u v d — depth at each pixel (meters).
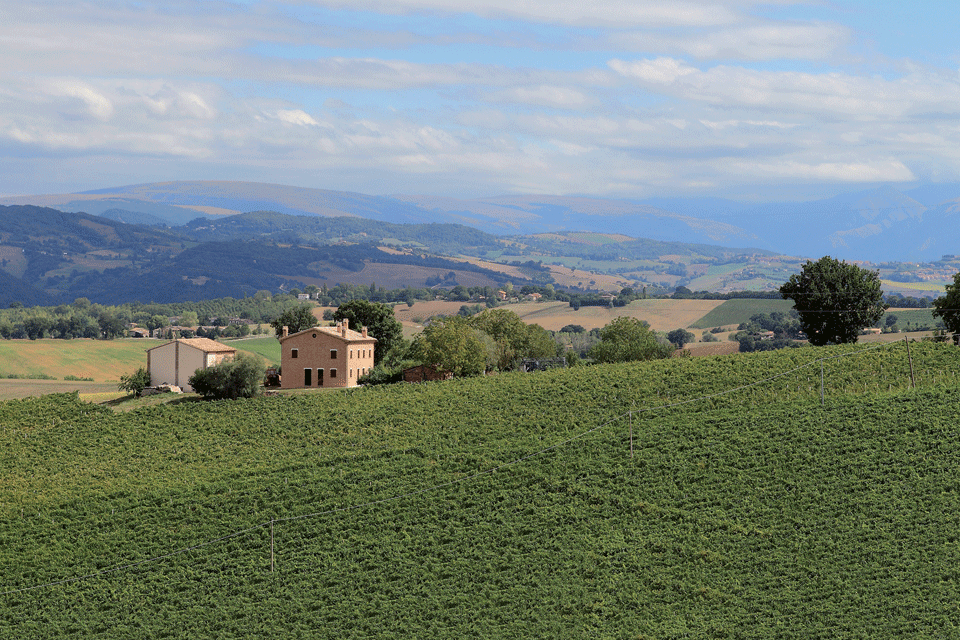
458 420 85.81
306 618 55.88
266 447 82.69
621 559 58.75
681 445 72.62
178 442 85.00
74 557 65.12
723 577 55.34
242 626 55.53
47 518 70.50
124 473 78.44
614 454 72.69
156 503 72.12
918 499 60.16
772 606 51.81
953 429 68.56
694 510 63.34
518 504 67.06
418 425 85.38
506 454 74.94
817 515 60.47
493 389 94.62
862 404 75.62
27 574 63.41
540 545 61.38
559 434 78.88
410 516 66.94
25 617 58.03
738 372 92.62
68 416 92.56
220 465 79.12
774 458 68.31
